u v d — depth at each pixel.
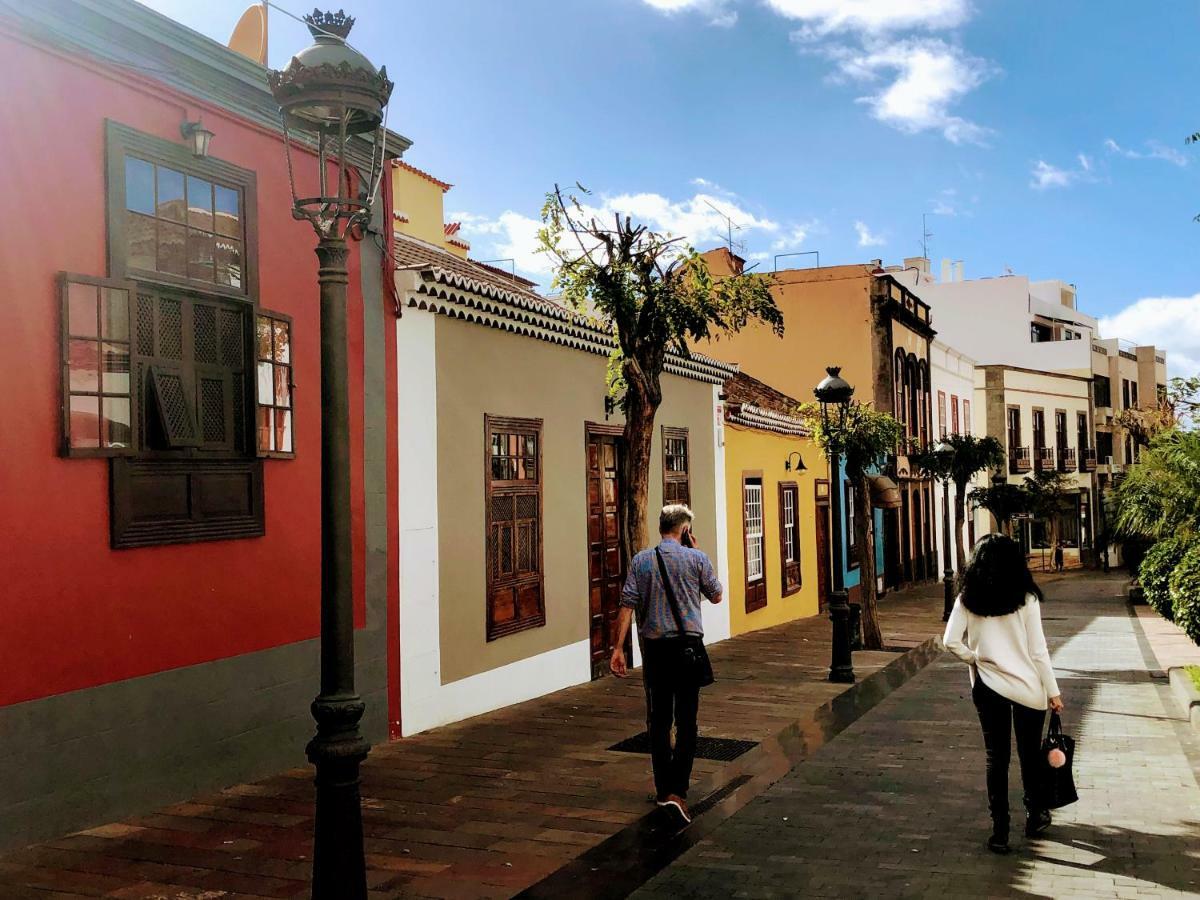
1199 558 12.33
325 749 4.54
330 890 4.54
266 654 7.81
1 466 5.98
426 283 9.73
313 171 8.49
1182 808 6.95
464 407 10.50
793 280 30.45
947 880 5.56
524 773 7.94
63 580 6.31
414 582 9.62
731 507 18.42
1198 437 13.24
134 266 6.86
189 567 7.18
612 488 13.98
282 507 8.04
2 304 6.01
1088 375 55.31
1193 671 12.70
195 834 6.32
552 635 12.11
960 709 10.83
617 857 5.98
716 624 17.39
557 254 8.80
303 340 8.34
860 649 16.44
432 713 9.80
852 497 26.75
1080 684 12.90
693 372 16.38
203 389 7.32
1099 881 5.52
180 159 7.18
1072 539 52.28
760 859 5.96
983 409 46.72
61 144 6.36
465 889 5.45
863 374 29.89
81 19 6.39
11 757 5.97
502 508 11.18
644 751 8.71
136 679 6.75
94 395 6.51
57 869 5.68
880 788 7.56
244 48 9.03
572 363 12.73
